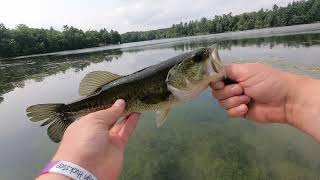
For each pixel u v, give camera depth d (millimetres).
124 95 311
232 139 723
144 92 306
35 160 732
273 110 313
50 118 341
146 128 843
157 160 674
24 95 1438
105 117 255
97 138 229
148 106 310
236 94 312
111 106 306
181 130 797
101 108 325
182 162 660
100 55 3703
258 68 311
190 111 905
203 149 696
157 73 304
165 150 713
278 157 632
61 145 227
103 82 327
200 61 296
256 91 310
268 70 310
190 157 673
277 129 747
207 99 986
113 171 230
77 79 1752
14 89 1642
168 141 754
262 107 318
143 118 919
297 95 298
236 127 782
